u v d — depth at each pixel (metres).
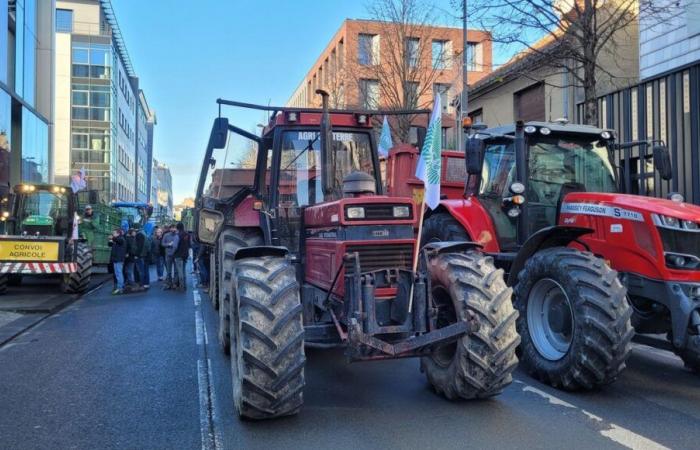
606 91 13.65
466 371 4.65
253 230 7.37
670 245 5.14
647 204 5.45
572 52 10.01
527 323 5.76
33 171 22.75
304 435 4.27
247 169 8.18
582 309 5.00
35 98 23.81
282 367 4.21
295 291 4.49
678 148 11.16
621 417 4.66
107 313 10.30
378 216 4.78
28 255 12.19
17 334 8.30
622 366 4.98
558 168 6.92
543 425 4.46
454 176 10.06
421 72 18.44
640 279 5.37
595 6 9.85
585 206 6.02
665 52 11.44
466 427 4.42
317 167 6.54
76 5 46.91
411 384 5.57
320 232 5.21
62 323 9.27
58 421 4.66
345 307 4.59
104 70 46.41
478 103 20.39
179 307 11.06
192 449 4.08
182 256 14.06
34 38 23.06
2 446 4.15
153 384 5.68
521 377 5.81
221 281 7.22
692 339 4.94
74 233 13.18
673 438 4.22
